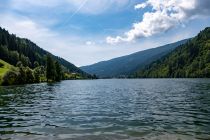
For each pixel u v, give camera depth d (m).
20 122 25.72
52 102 44.94
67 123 25.02
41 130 21.86
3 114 31.20
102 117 28.45
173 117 28.14
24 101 46.62
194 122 25.02
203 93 60.94
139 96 57.28
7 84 114.50
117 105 40.00
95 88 97.44
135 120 26.44
